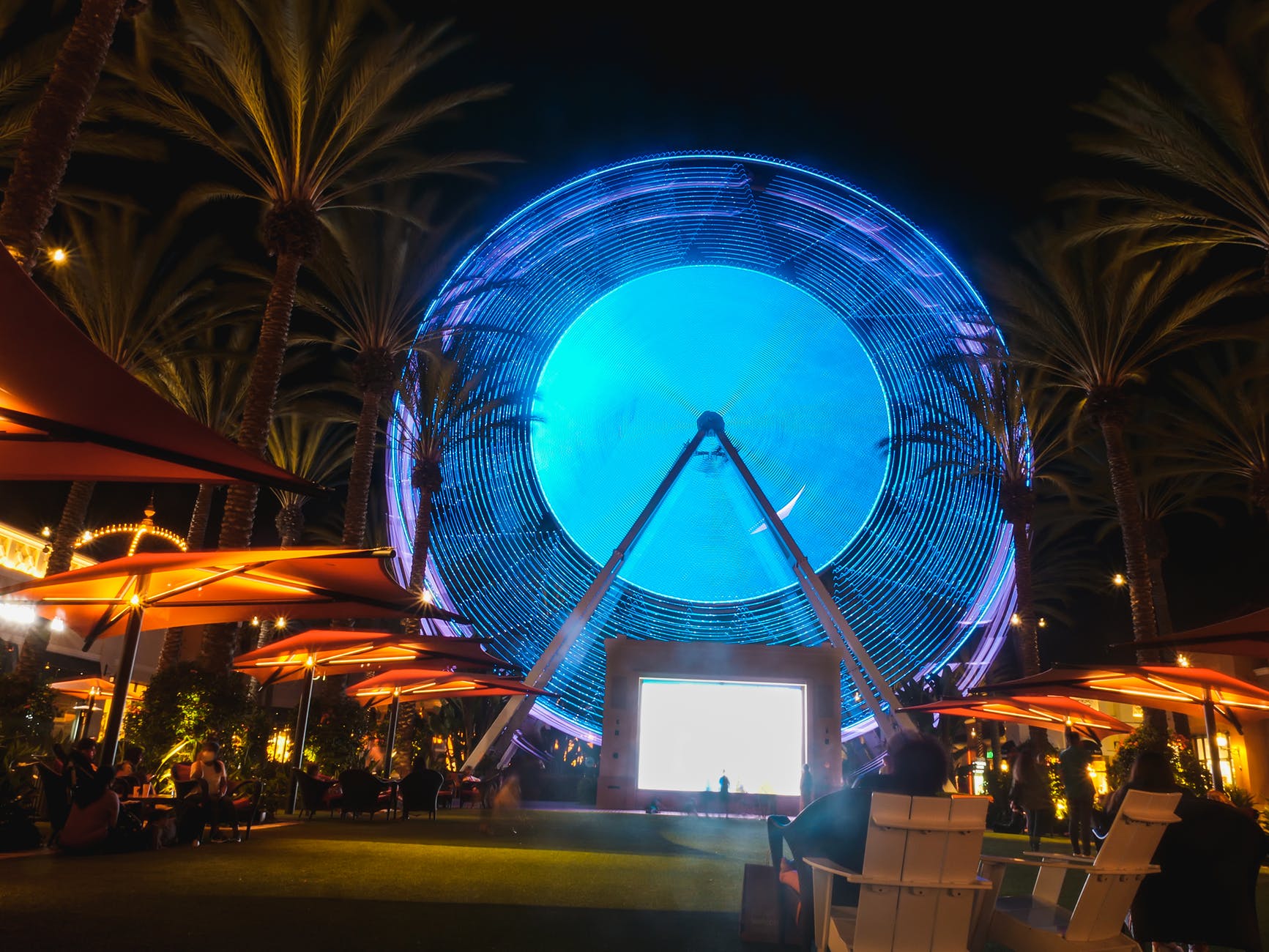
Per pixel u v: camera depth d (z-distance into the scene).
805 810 5.01
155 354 25.22
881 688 29.48
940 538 32.19
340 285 26.83
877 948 4.14
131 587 11.47
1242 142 19.16
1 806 10.37
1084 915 4.49
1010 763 26.42
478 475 32.84
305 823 16.56
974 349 30.73
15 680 14.67
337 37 20.19
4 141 17.33
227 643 18.33
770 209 35.03
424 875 9.23
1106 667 16.91
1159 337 25.30
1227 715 18.39
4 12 16.61
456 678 24.48
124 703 11.17
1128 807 4.48
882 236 33.72
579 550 34.25
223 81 20.03
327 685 26.16
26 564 26.53
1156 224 22.22
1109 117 21.31
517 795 16.30
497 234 31.67
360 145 22.52
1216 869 5.27
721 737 28.58
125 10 14.98
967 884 4.14
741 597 33.84
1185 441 29.00
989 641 30.75
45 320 6.19
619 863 11.20
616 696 28.77
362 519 25.58
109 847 10.30
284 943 5.64
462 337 31.05
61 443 7.17
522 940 6.06
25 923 5.96
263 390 19.34
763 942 6.26
